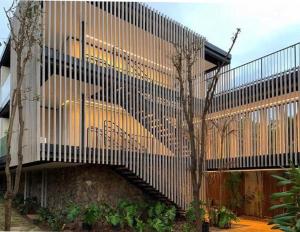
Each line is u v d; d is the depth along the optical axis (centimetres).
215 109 1441
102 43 1139
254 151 1273
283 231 328
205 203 1256
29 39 767
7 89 1642
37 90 987
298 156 1112
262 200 1523
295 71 1157
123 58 1184
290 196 337
